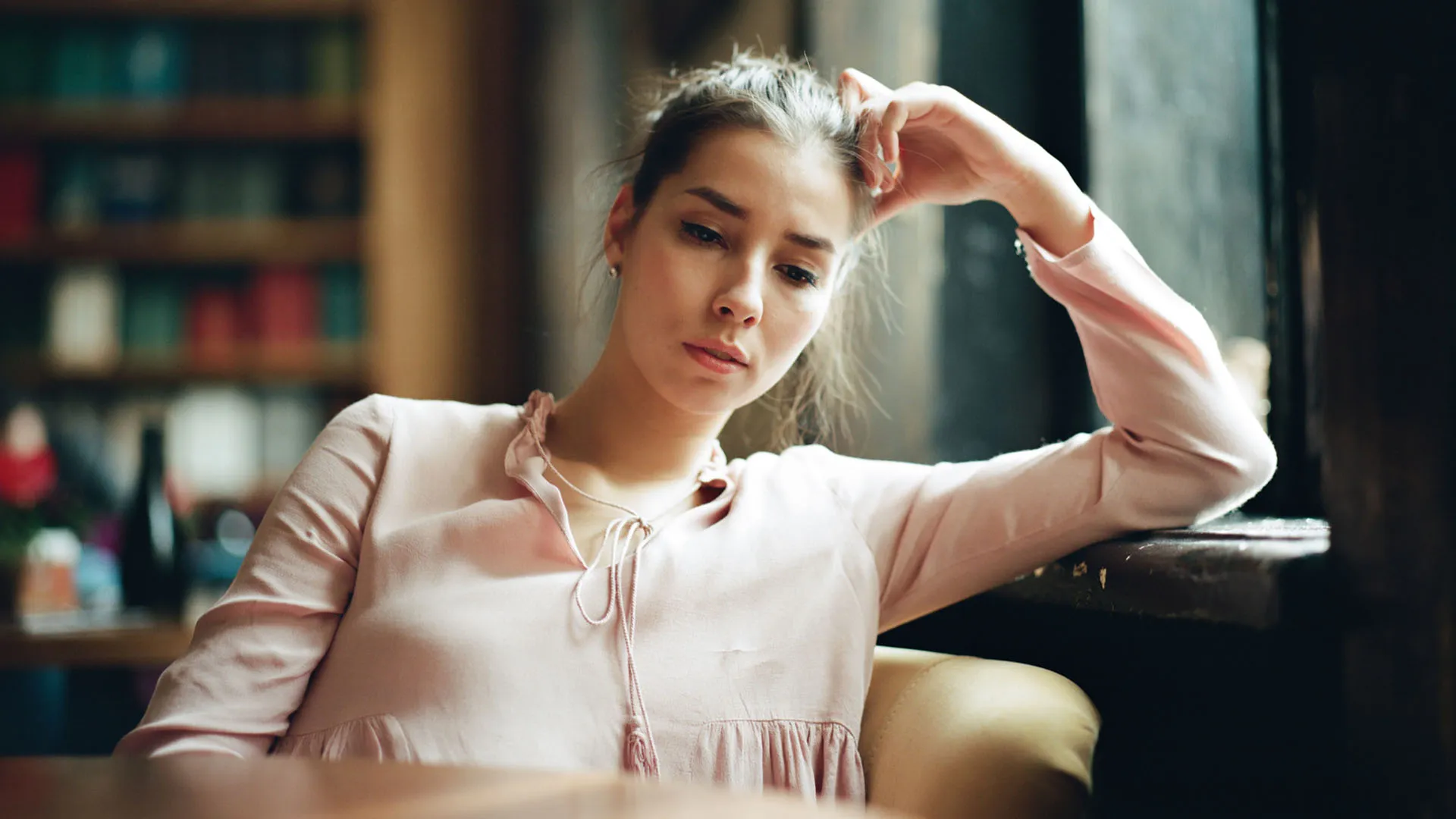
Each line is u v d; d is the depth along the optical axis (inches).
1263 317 61.2
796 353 45.0
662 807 24.0
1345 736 35.0
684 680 42.2
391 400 47.4
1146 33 74.8
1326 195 35.6
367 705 40.2
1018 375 82.3
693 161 43.9
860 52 86.1
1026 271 82.7
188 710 39.6
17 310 159.5
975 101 81.6
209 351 160.6
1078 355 80.5
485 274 168.1
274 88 164.2
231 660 40.7
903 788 40.7
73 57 159.8
